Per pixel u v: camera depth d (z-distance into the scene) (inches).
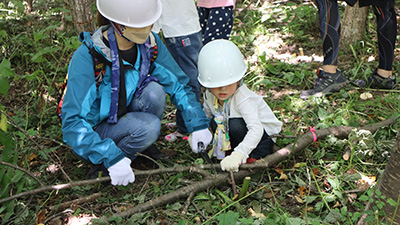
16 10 244.8
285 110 145.7
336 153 123.0
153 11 98.9
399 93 155.5
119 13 96.6
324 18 149.1
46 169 119.2
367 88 157.6
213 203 104.3
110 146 100.1
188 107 114.2
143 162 120.9
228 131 114.2
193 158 121.4
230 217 88.5
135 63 108.0
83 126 99.8
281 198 104.6
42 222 99.0
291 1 254.1
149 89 112.2
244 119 110.1
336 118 134.2
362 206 98.0
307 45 198.1
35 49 186.4
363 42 188.1
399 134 78.0
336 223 94.3
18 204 103.5
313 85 162.1
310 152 116.9
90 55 101.5
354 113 140.5
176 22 126.2
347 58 184.1
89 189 109.3
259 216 97.9
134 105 113.0
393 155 79.2
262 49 195.9
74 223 98.3
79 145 99.4
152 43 109.7
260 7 247.9
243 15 239.1
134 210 99.7
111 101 105.3
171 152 125.3
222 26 143.9
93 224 94.7
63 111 100.2
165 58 114.4
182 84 117.1
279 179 112.5
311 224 91.2
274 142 121.3
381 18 149.9
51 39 201.8
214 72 104.7
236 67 105.6
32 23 227.6
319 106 144.8
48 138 121.9
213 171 110.2
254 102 111.2
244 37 208.8
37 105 147.9
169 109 151.3
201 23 150.1
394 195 80.0
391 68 156.4
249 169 108.7
